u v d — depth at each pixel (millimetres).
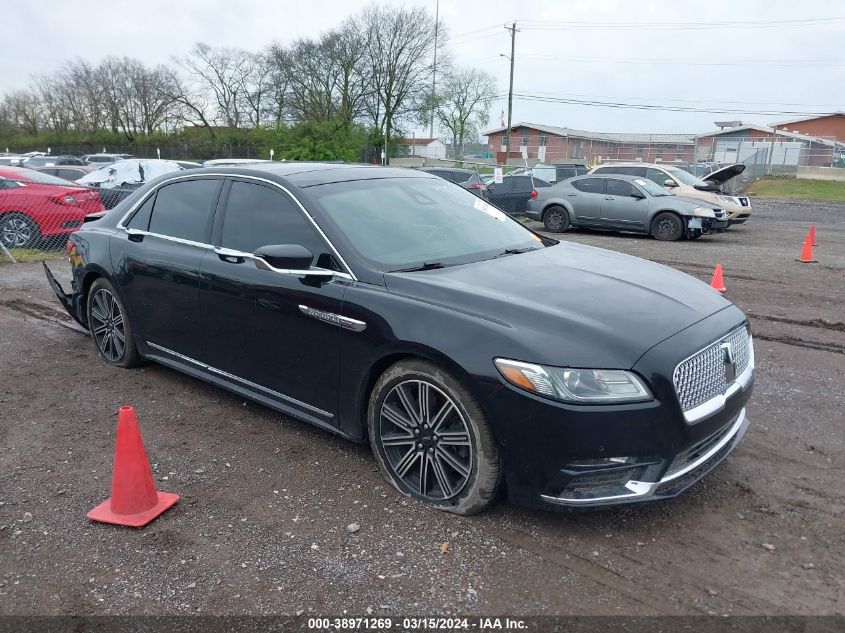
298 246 3613
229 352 4320
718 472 3789
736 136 70812
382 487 3641
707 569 2939
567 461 2930
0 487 3676
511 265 3861
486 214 4707
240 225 4270
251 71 60312
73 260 5609
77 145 65312
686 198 15109
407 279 3514
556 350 2961
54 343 6289
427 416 3357
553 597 2768
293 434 4312
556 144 69500
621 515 3355
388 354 3395
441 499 3375
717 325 3375
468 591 2809
